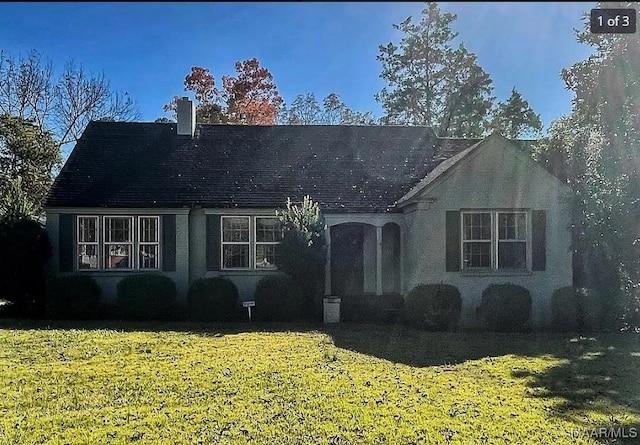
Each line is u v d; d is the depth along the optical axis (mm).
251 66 39625
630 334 13680
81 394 7809
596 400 7656
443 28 38688
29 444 5934
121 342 11797
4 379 8617
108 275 17281
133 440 6031
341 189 18703
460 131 39281
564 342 12406
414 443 5922
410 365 9852
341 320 16031
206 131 21000
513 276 15555
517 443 5902
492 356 10758
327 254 17391
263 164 19594
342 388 8039
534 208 15672
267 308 16156
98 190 17641
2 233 16203
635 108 16219
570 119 19938
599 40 18578
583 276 15492
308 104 45312
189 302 16312
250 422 6566
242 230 18016
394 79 39938
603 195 14648
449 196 15625
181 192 17953
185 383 8328
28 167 27328
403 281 17766
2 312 16984
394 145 21219
